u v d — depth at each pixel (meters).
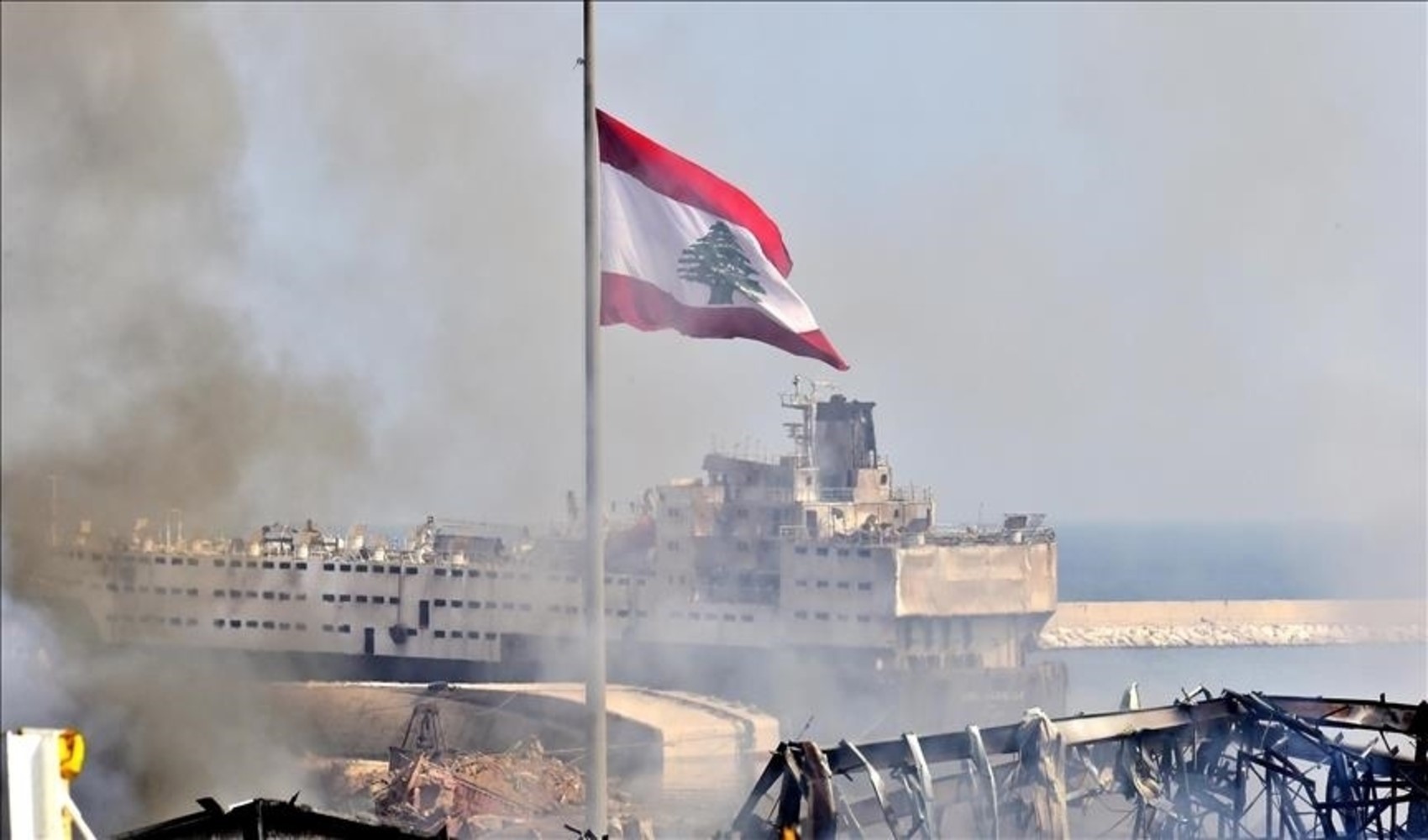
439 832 94.81
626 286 115.62
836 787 109.69
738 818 108.75
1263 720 132.12
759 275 116.62
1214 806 132.50
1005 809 119.00
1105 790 127.25
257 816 92.62
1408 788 127.50
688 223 116.44
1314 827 131.25
